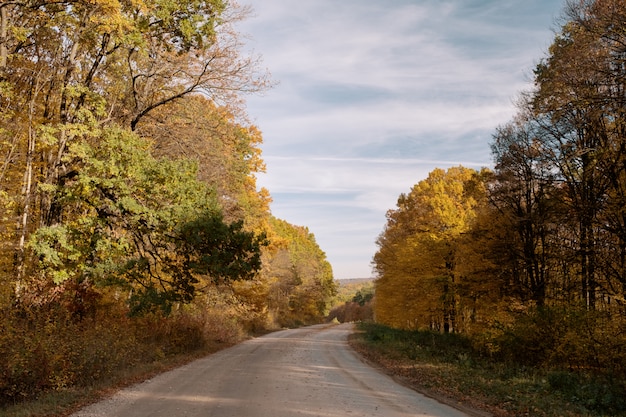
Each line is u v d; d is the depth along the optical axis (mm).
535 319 18516
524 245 22344
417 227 31047
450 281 26469
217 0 18391
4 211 16812
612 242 16750
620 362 14594
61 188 15812
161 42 20047
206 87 21281
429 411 9125
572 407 10023
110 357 13062
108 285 16281
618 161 15734
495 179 23609
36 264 16219
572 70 15445
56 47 18328
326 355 21625
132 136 16594
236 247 17031
